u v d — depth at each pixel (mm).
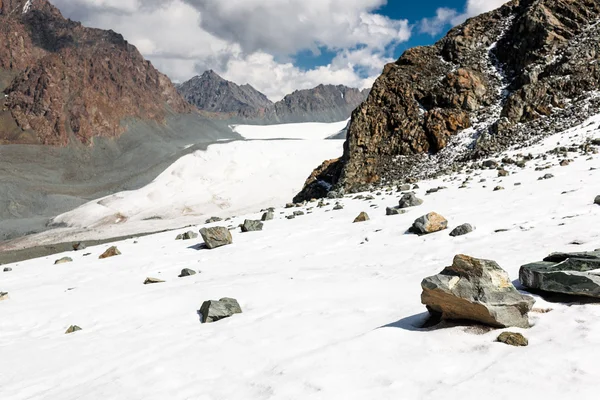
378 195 33656
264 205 135000
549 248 12023
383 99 61562
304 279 14164
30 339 12203
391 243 17594
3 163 155375
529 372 5852
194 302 13266
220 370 8023
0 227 120312
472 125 53125
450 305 7961
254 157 166250
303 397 6273
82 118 193125
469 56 63812
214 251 21766
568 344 6426
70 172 166500
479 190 25812
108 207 134625
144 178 159375
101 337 11398
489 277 7777
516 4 68438
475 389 5672
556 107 46562
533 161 32750
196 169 159375
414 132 55750
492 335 7219
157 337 10750
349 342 7930
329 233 21953
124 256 23750
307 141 181000
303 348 8375
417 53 68562
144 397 7371
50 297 16469
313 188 66375
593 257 8570
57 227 123750
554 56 53031
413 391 5941
